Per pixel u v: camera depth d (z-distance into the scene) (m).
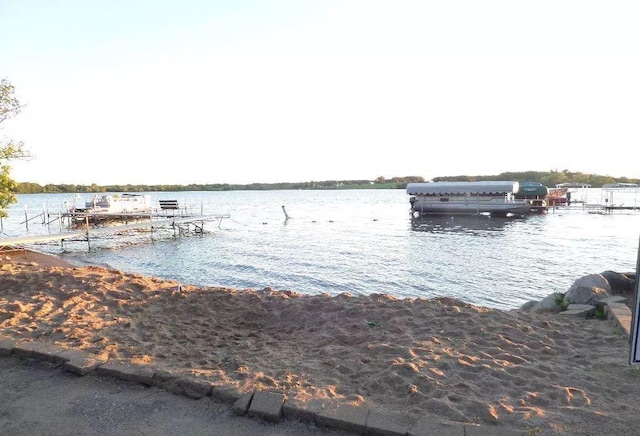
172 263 21.08
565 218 44.47
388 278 17.45
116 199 41.22
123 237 31.20
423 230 36.06
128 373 4.70
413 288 15.79
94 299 8.44
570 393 4.27
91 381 4.73
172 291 9.37
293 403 3.96
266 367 5.20
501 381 4.60
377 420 3.69
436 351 5.46
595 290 7.81
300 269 19.44
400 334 6.26
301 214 58.69
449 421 3.67
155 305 8.48
